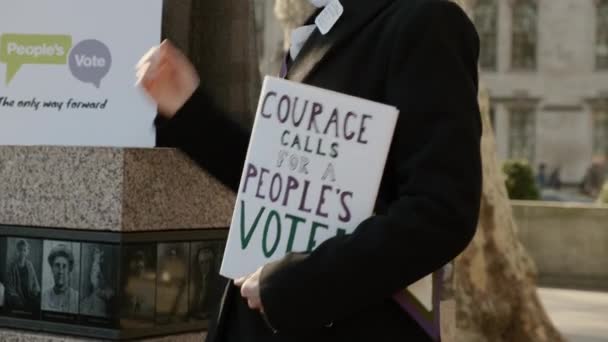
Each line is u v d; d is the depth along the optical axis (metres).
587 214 18.73
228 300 3.06
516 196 22.95
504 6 65.69
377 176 2.81
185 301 5.06
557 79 65.12
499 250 11.78
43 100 5.40
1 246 5.17
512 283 11.77
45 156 5.00
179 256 5.02
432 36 2.78
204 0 5.99
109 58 5.29
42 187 5.01
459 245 2.67
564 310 15.85
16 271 5.11
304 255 2.75
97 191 4.82
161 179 4.91
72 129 5.31
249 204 2.95
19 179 5.09
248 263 2.94
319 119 2.88
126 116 5.22
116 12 5.32
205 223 5.15
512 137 65.69
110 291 4.77
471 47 2.84
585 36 64.56
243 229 2.95
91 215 4.84
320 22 2.99
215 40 5.98
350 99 2.84
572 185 64.50
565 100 64.94
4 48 5.49
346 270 2.67
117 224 4.75
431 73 2.76
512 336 11.77
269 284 2.75
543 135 65.25
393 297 2.85
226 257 2.96
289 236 2.89
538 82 65.38
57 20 5.42
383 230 2.66
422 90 2.75
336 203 2.85
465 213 2.66
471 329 11.43
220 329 3.08
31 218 5.05
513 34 65.62
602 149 64.19
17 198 5.10
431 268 2.68
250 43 6.04
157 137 5.06
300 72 3.01
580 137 64.62
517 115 65.81
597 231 18.67
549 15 65.12
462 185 2.67
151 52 3.43
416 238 2.64
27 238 5.07
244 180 2.96
